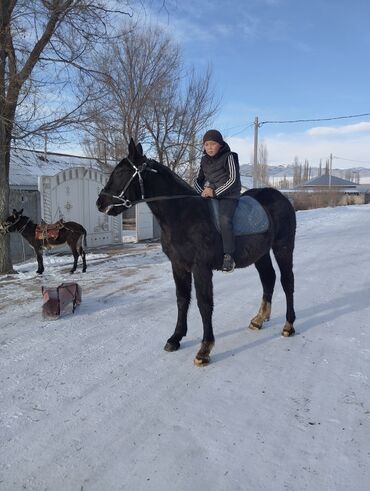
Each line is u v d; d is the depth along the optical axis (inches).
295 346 193.5
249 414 138.4
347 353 184.9
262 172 2508.6
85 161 927.0
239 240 188.2
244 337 205.0
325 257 411.2
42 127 376.5
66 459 117.3
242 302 263.4
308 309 246.1
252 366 173.8
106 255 490.6
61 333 215.3
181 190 180.5
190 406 143.8
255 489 104.8
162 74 773.3
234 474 110.0
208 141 185.0
